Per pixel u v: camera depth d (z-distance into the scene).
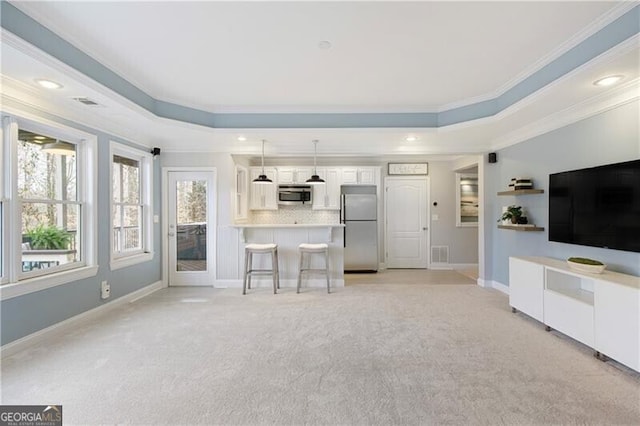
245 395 2.09
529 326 3.30
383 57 2.88
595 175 2.96
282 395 2.09
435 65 3.04
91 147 3.61
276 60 2.94
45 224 3.14
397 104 4.18
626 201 2.66
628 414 1.89
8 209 2.73
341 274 5.15
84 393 2.12
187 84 3.51
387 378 2.29
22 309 2.80
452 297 4.45
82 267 3.50
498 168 4.89
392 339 2.99
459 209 6.86
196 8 2.18
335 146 5.23
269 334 3.12
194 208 5.25
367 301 4.27
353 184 6.61
